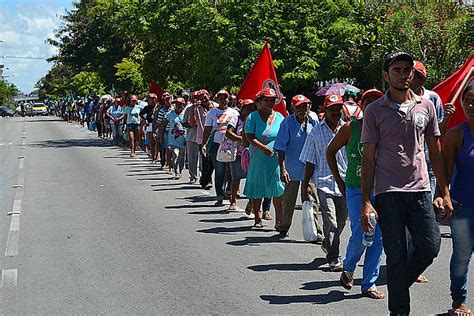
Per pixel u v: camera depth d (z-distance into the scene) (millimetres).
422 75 7297
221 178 11984
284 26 20812
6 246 8773
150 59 29469
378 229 6148
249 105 10609
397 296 5199
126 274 7332
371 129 5238
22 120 71938
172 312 6023
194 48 23141
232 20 21062
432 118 5324
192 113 14219
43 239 9180
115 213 11188
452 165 5660
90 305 6285
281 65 20344
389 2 20625
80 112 52750
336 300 6277
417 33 17578
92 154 23031
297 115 8656
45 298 6527
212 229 9750
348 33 20094
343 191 6543
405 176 5199
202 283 6926
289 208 8930
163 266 7645
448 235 8945
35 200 12688
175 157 15648
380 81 19578
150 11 25109
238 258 7957
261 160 9203
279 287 6727
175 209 11547
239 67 20672
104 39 40844
